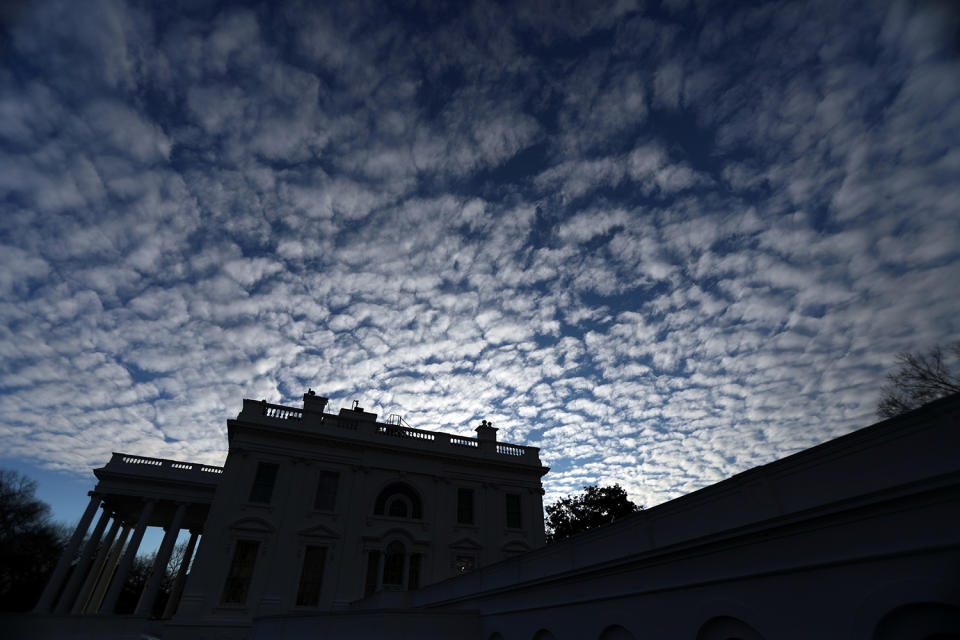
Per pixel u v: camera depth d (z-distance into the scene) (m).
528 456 37.34
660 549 9.75
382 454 32.56
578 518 47.31
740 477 8.73
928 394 28.89
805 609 6.99
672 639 9.29
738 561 8.23
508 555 31.92
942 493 5.59
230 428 30.17
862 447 6.82
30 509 51.09
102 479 32.84
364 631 16.58
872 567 6.23
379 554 28.97
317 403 33.09
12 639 18.97
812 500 7.35
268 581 25.94
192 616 23.50
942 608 5.43
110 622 24.25
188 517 37.72
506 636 15.45
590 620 11.78
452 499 32.91
